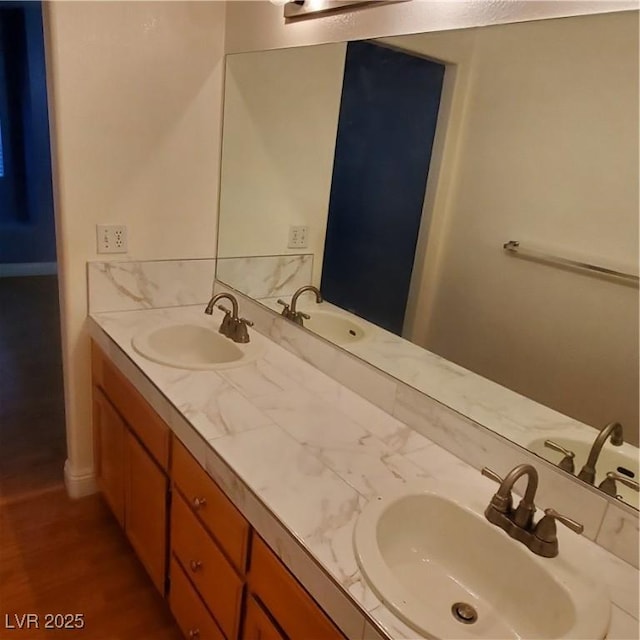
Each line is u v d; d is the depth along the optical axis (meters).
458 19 1.32
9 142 5.43
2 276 5.73
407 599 0.90
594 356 1.17
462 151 1.39
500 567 1.09
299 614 1.03
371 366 1.62
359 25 1.58
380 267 1.63
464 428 1.35
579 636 0.87
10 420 2.84
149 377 1.62
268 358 1.88
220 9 2.02
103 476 2.15
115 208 2.01
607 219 1.14
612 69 1.09
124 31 1.85
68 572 1.91
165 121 2.02
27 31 5.03
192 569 1.46
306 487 1.17
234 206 2.17
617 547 1.07
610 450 1.12
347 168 1.71
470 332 1.41
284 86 1.86
